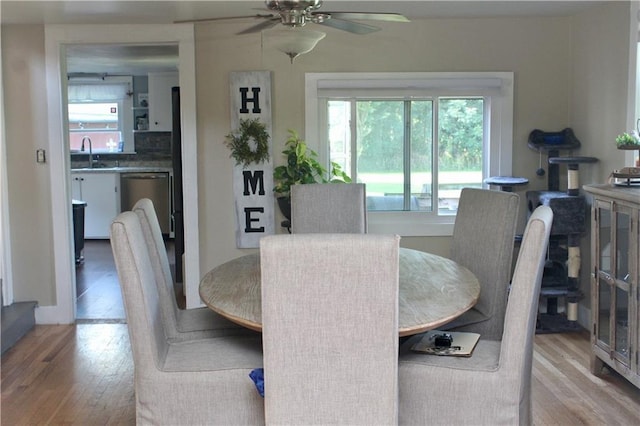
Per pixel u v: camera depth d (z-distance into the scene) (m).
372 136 4.71
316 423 2.00
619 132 3.83
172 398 2.35
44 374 3.67
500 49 4.53
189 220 4.61
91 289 5.69
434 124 4.69
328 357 1.96
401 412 2.32
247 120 4.53
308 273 1.89
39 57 4.49
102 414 3.14
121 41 4.50
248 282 2.74
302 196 3.74
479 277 3.17
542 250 2.20
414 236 4.70
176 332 2.82
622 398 3.21
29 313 4.53
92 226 8.22
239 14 4.13
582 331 4.29
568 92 4.57
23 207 4.60
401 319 2.20
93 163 8.61
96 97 8.48
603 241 3.39
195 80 4.54
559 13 4.37
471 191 3.38
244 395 2.35
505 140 4.60
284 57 4.54
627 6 3.70
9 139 4.54
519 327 2.21
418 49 4.52
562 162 4.12
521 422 2.36
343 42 4.52
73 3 3.81
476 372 2.27
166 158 8.60
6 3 3.80
